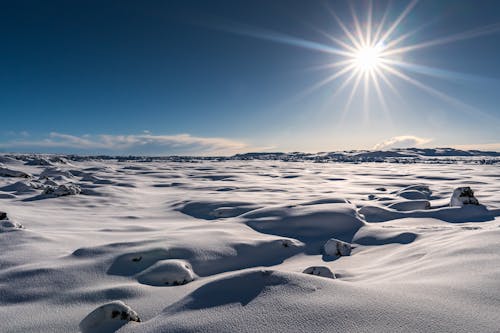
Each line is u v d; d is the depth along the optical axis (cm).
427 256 361
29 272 371
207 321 206
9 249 452
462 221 739
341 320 188
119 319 239
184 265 410
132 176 2330
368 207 903
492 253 299
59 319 276
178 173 2836
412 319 183
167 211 1018
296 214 750
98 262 410
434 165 4931
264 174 2859
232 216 909
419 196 1206
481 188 1459
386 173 2980
